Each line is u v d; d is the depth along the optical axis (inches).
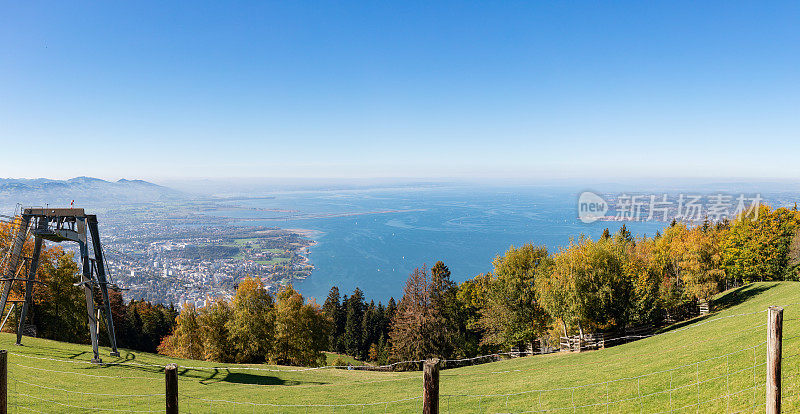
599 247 1539.1
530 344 1705.2
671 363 832.3
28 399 689.6
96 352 1003.3
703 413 534.3
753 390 554.9
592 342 1481.3
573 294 1448.1
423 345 1989.4
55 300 1443.2
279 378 1103.6
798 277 1943.9
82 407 681.6
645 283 1525.6
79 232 987.9
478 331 2397.9
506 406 735.1
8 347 1027.9
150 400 757.3
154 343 2962.6
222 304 1630.2
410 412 744.3
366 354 3326.8
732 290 2032.5
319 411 768.9
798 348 634.8
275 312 1584.6
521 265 1760.6
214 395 849.5
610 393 716.0
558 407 687.7
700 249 1745.8
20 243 1013.8
